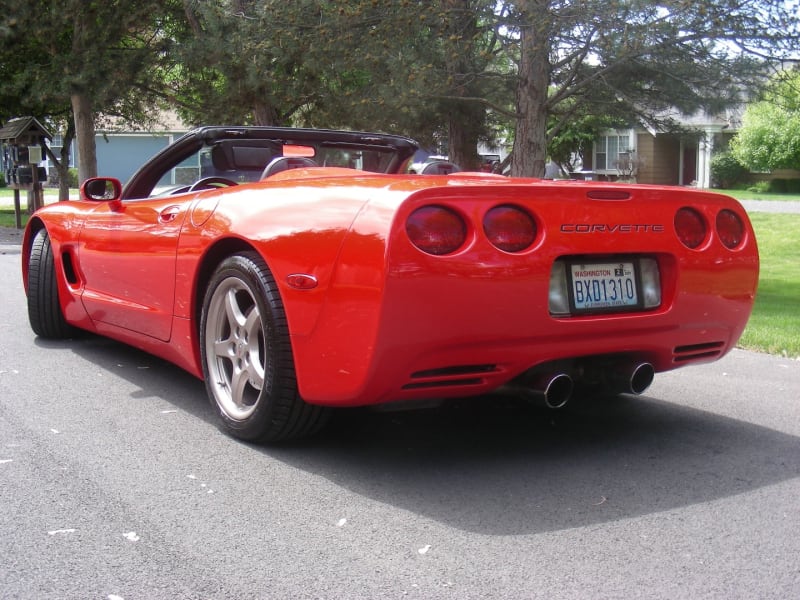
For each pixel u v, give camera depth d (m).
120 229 4.70
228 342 3.80
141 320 4.54
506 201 3.19
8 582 2.47
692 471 3.48
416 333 3.04
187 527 2.86
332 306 3.15
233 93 15.66
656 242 3.54
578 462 3.57
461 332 3.10
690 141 11.52
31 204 23.22
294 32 10.96
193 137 4.50
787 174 39.06
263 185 3.76
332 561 2.62
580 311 3.39
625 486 3.29
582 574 2.55
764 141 37.22
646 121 11.24
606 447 3.78
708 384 5.07
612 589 2.46
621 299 3.51
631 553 2.70
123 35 17.97
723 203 3.82
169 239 4.15
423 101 10.48
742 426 4.16
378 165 5.14
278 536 2.80
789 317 7.92
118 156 37.75
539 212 3.24
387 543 2.75
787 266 13.77
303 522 2.91
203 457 3.56
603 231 3.38
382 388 3.12
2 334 6.21
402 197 3.04
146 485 3.24
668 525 2.92
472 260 3.08
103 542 2.74
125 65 17.19
